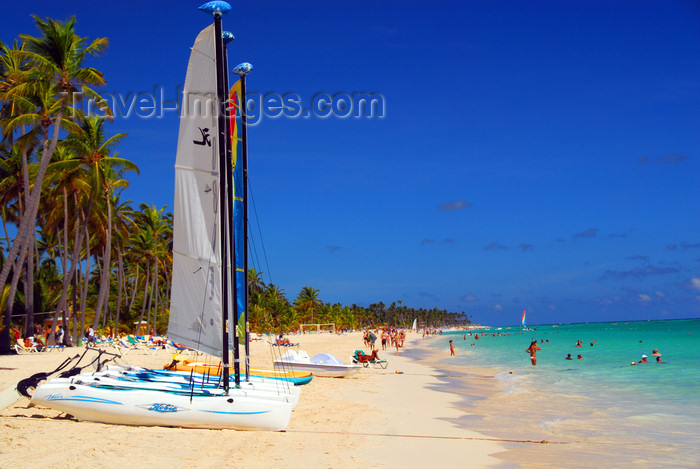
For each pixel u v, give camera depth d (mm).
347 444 10617
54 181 37000
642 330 128750
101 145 38344
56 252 61094
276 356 34531
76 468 7730
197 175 11547
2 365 21234
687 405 17188
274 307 97812
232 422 10812
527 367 33938
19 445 8789
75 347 35406
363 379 24484
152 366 23547
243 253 13000
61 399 10758
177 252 11672
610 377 25969
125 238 52188
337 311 150000
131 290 77688
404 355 53375
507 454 10586
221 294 11383
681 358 37125
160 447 9164
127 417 10672
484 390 22078
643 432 13023
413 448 10742
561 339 85250
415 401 17969
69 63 30406
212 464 8398
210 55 11562
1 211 41438
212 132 11539
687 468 9672
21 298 43031
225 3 11469
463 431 12922
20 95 29969
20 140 30781
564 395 20016
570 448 11211
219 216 11484
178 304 11664
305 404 15875
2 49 33688
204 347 11453
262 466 8508
